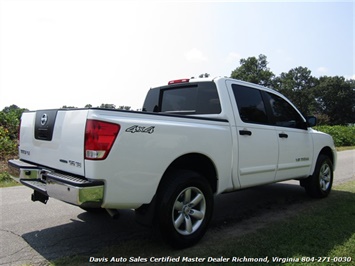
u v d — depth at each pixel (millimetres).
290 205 5406
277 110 5109
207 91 4367
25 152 4098
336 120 75250
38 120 3758
